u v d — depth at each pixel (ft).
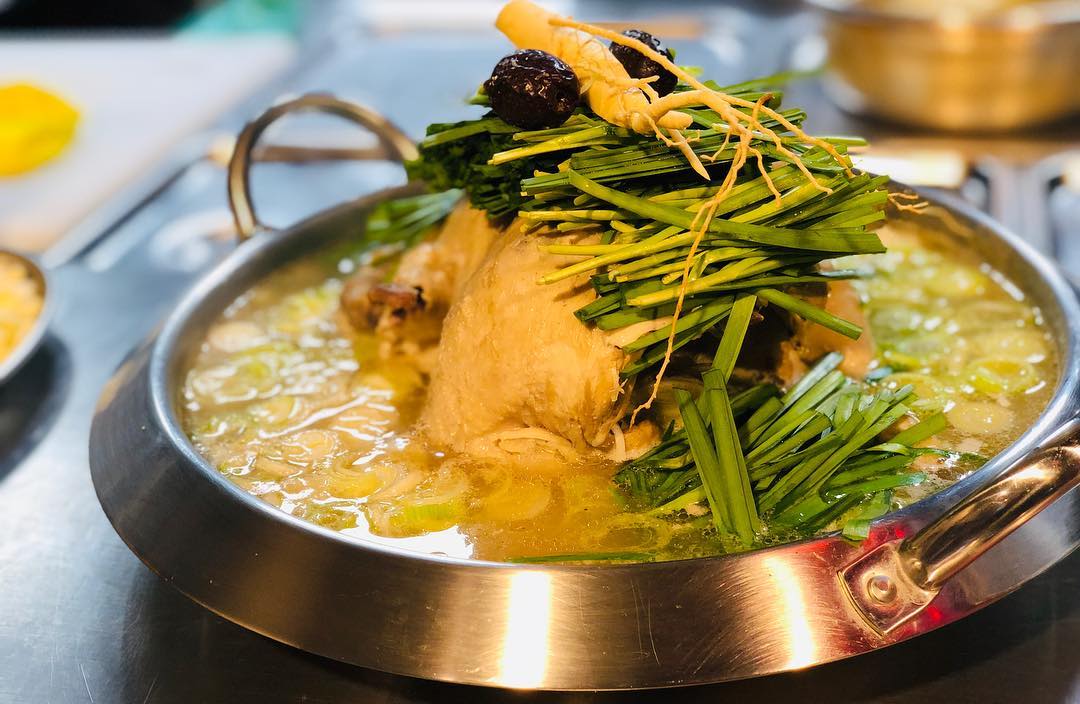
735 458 1.39
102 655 1.46
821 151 1.44
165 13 4.26
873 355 1.63
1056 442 1.25
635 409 1.49
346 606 1.31
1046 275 1.66
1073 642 1.40
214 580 1.36
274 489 1.49
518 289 1.46
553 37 1.47
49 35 4.04
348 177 2.63
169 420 1.52
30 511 1.67
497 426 1.51
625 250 1.40
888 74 2.70
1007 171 2.31
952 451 1.46
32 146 2.89
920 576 1.26
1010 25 2.52
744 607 1.28
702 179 1.43
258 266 1.84
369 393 1.65
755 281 1.42
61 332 2.01
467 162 1.53
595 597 1.28
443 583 1.29
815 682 1.36
